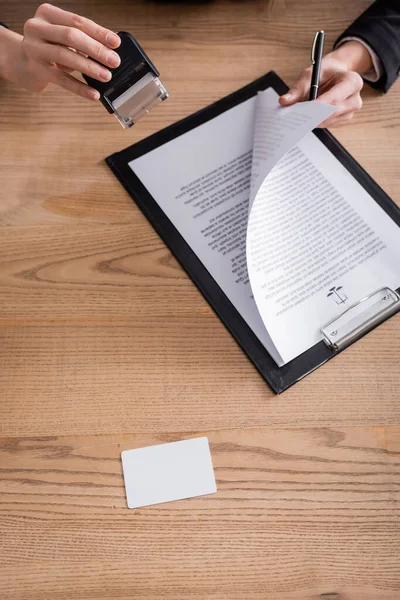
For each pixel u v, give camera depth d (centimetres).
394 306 65
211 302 66
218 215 70
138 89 65
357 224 69
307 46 80
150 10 81
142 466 60
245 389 63
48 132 74
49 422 62
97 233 69
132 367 64
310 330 64
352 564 58
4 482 59
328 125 74
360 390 63
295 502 59
